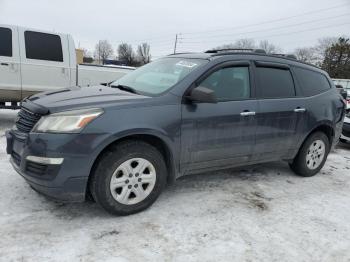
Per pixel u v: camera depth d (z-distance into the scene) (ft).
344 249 10.71
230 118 13.14
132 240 10.21
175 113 11.85
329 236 11.40
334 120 17.34
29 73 23.85
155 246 10.01
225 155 13.53
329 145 17.78
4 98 23.67
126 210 11.43
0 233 10.03
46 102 11.23
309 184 16.17
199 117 12.37
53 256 9.21
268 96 14.64
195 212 12.26
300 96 15.89
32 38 23.80
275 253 10.16
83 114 10.39
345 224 12.34
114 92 12.39
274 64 15.29
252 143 14.14
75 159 10.20
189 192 13.97
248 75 14.19
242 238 10.80
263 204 13.41
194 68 12.95
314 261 9.98
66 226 10.69
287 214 12.71
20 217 11.00
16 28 23.36
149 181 11.76
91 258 9.25
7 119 27.09
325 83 17.61
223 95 13.26
